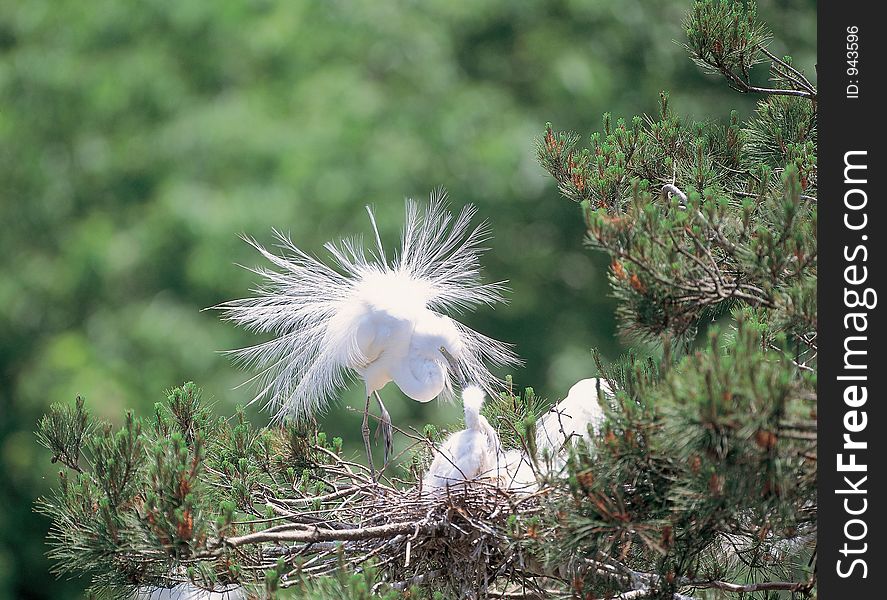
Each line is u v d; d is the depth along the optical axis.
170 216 18.86
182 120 19.80
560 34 20.42
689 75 20.50
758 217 7.91
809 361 7.76
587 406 9.35
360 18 20.38
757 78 18.73
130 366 18.52
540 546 7.24
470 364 11.13
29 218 20.75
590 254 20.27
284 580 7.76
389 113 19.56
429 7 20.56
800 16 20.44
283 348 11.04
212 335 18.41
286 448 10.07
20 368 19.83
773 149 10.87
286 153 18.97
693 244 7.27
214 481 9.27
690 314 7.38
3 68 21.05
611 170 9.46
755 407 5.89
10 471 19.31
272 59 20.22
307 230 18.50
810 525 7.50
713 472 6.11
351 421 17.84
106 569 7.64
